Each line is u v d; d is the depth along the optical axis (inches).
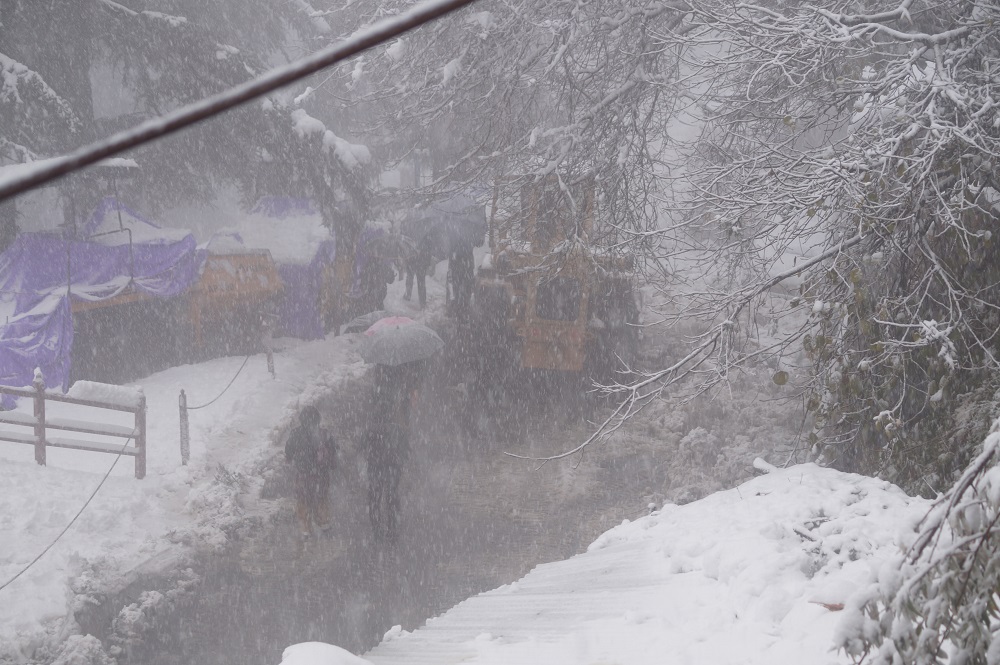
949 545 102.7
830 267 301.6
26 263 657.6
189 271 760.3
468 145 610.2
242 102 31.0
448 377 733.3
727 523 257.0
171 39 869.8
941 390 279.7
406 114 557.3
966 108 272.5
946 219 279.7
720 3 380.2
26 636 346.0
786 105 404.8
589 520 480.7
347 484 532.4
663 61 517.0
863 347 328.5
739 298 319.3
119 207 744.3
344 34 617.3
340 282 935.7
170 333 775.7
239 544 448.1
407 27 33.1
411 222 891.4
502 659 206.1
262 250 851.4
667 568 246.5
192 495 490.0
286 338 888.3
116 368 732.7
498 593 279.6
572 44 468.4
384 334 506.0
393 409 482.6
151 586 398.6
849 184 280.2
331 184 885.8
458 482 529.3
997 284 311.4
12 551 408.2
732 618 199.6
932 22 381.7
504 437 601.0
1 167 633.0
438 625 259.6
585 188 504.4
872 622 105.9
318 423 450.6
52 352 633.6
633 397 320.2
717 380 321.4
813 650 167.2
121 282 707.4
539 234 602.9
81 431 520.4
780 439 551.5
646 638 199.6
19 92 757.3
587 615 229.3
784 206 323.9
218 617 374.9
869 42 341.1
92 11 856.3
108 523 451.8
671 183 498.0
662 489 521.7
